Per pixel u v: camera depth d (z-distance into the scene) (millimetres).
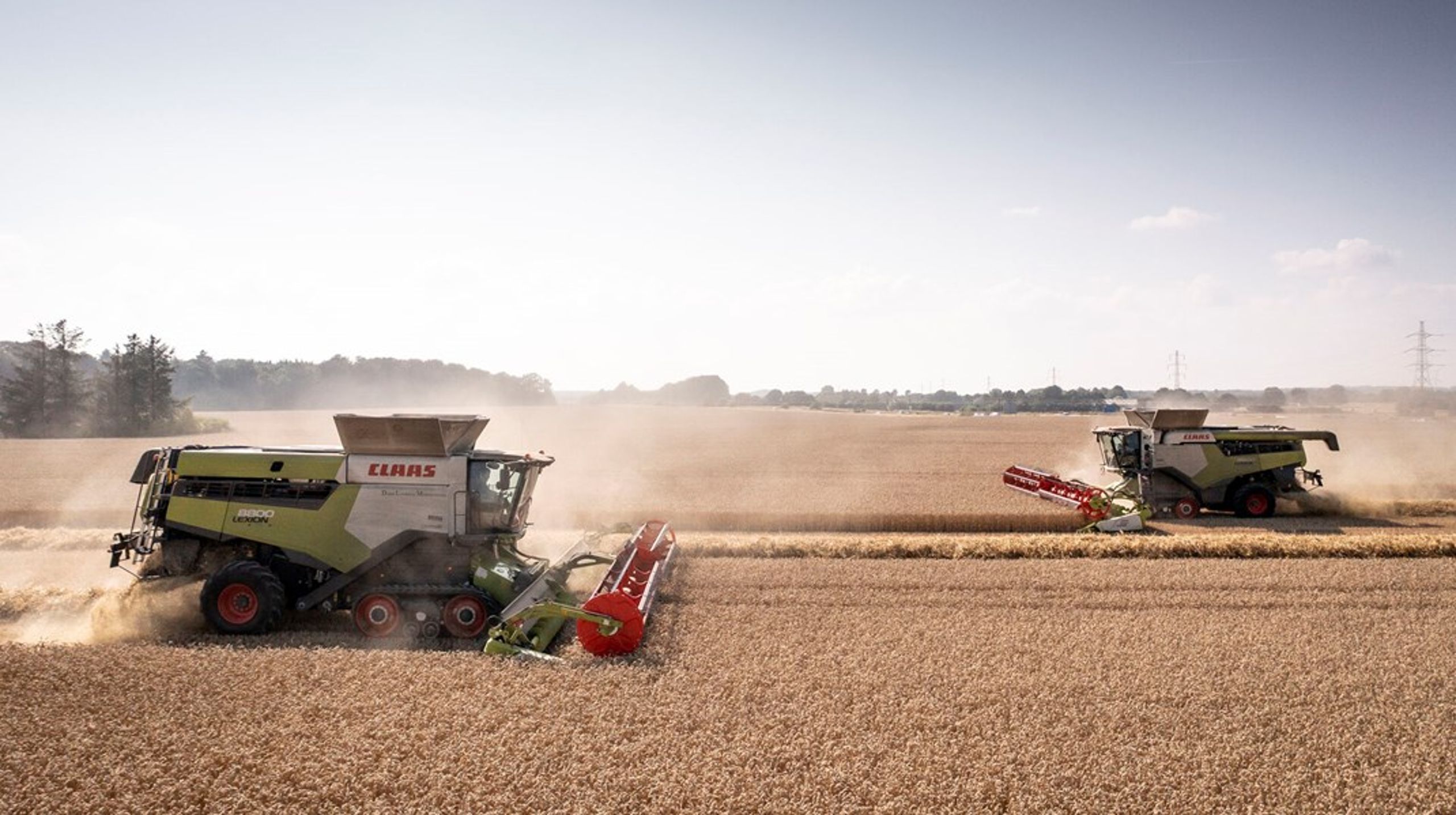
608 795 8156
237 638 13570
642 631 12359
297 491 14156
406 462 14062
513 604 13141
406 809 7895
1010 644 12914
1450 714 10352
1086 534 22578
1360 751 9297
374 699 10305
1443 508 28156
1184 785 8508
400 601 13711
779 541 20688
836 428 86938
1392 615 14719
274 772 8484
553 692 10680
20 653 11828
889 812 7945
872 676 11398
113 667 11266
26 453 52312
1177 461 27062
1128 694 10852
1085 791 8344
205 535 14016
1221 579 17156
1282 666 11977
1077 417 122750
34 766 8570
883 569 17953
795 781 8477
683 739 9352
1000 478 36750
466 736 9336
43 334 76625
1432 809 8133
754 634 13391
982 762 8883
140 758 8734
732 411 156625
